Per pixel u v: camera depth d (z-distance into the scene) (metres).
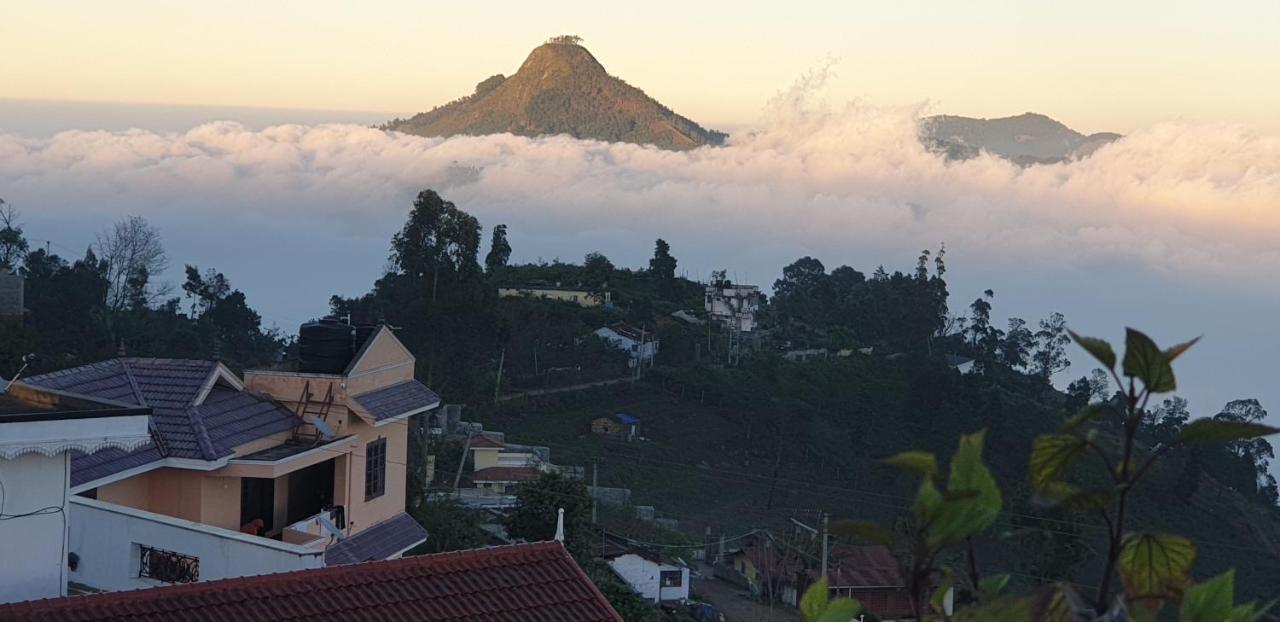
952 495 1.93
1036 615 1.88
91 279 49.53
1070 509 2.03
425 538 18.03
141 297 54.25
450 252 39.94
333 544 15.55
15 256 50.16
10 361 34.16
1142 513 42.16
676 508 45.00
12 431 8.41
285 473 14.76
